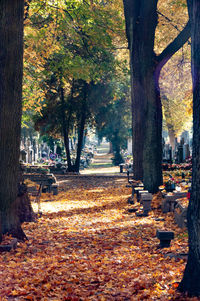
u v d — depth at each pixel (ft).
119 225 42.42
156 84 58.03
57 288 20.77
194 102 18.61
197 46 18.69
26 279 22.06
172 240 32.40
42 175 78.02
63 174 119.96
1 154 32.19
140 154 68.74
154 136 58.34
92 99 123.54
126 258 27.55
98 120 135.23
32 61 72.18
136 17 58.49
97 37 70.38
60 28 70.49
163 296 18.88
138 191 59.82
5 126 31.78
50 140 162.81
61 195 74.69
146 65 57.52
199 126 18.22
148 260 26.63
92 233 38.24
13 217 33.32
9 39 31.14
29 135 170.09
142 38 56.85
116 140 167.43
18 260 26.91
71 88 122.72
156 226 40.14
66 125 127.34
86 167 171.22
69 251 30.48
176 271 22.95
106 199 67.00
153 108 58.08
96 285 21.56
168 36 74.64
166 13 70.79
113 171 143.02
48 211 55.01
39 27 71.56
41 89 87.51
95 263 26.05
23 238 33.71
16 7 31.24
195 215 18.29
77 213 52.95
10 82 31.58
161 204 50.26
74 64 77.36
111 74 114.52
